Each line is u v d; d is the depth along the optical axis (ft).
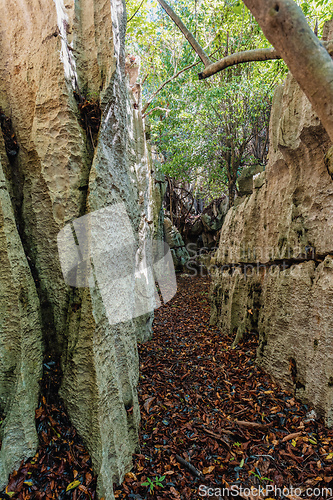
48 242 6.98
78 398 6.48
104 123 6.97
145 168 15.24
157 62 29.89
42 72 6.54
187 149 36.65
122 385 7.57
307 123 9.21
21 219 7.15
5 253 6.05
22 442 5.94
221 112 32.19
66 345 6.90
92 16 6.95
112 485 6.43
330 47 7.86
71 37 6.75
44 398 6.59
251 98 30.58
